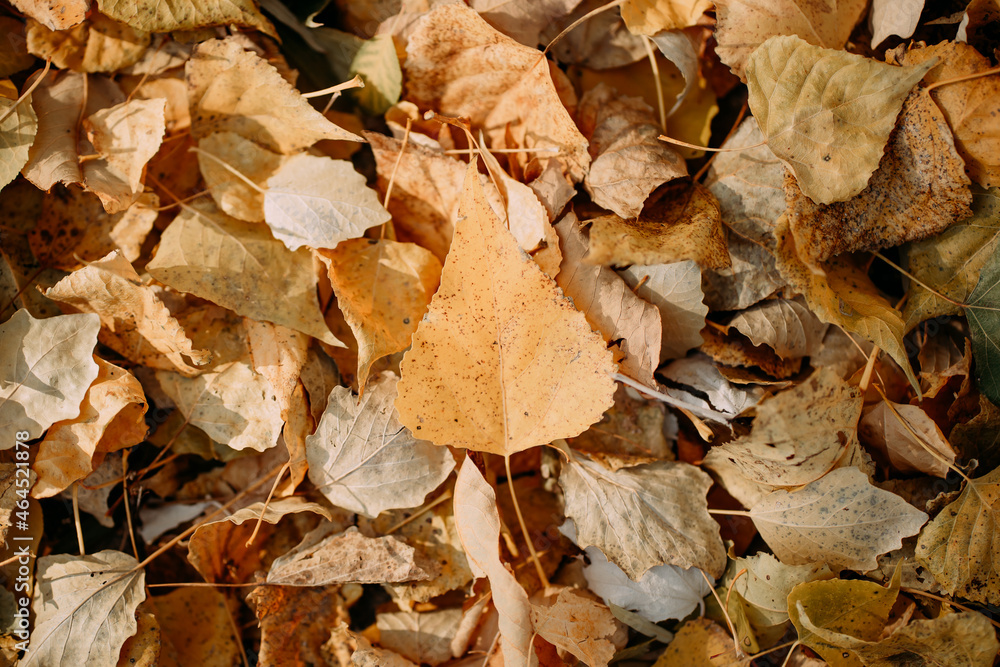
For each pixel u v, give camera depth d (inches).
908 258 20.1
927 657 19.3
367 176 20.4
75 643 19.7
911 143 19.6
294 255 19.9
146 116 19.7
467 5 19.6
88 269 19.5
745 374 20.0
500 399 19.4
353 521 20.2
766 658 20.1
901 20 19.6
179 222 19.9
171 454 20.6
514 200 19.7
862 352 19.8
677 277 19.6
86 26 20.0
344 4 20.2
